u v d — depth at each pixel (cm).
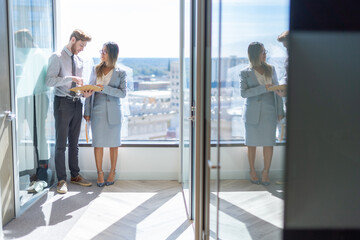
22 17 315
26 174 330
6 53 284
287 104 100
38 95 354
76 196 369
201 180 239
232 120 164
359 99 75
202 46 229
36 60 347
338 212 81
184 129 364
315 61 83
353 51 75
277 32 109
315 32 83
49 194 374
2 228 284
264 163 127
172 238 277
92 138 396
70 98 379
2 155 283
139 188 398
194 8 284
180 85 387
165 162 429
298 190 94
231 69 163
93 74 388
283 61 104
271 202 118
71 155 400
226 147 176
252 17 134
